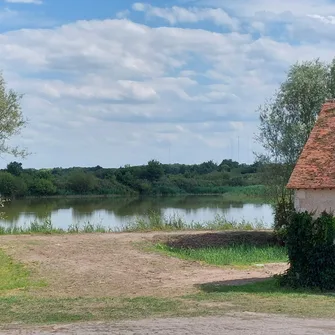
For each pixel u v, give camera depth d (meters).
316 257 19.30
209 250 31.41
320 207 19.89
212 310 15.29
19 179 77.75
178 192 88.75
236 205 66.94
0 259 28.00
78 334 12.38
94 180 86.12
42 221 44.47
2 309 16.16
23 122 47.25
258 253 30.23
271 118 36.41
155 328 12.80
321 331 12.20
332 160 20.73
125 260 28.61
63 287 22.22
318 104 35.34
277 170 35.72
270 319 13.80
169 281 23.12
